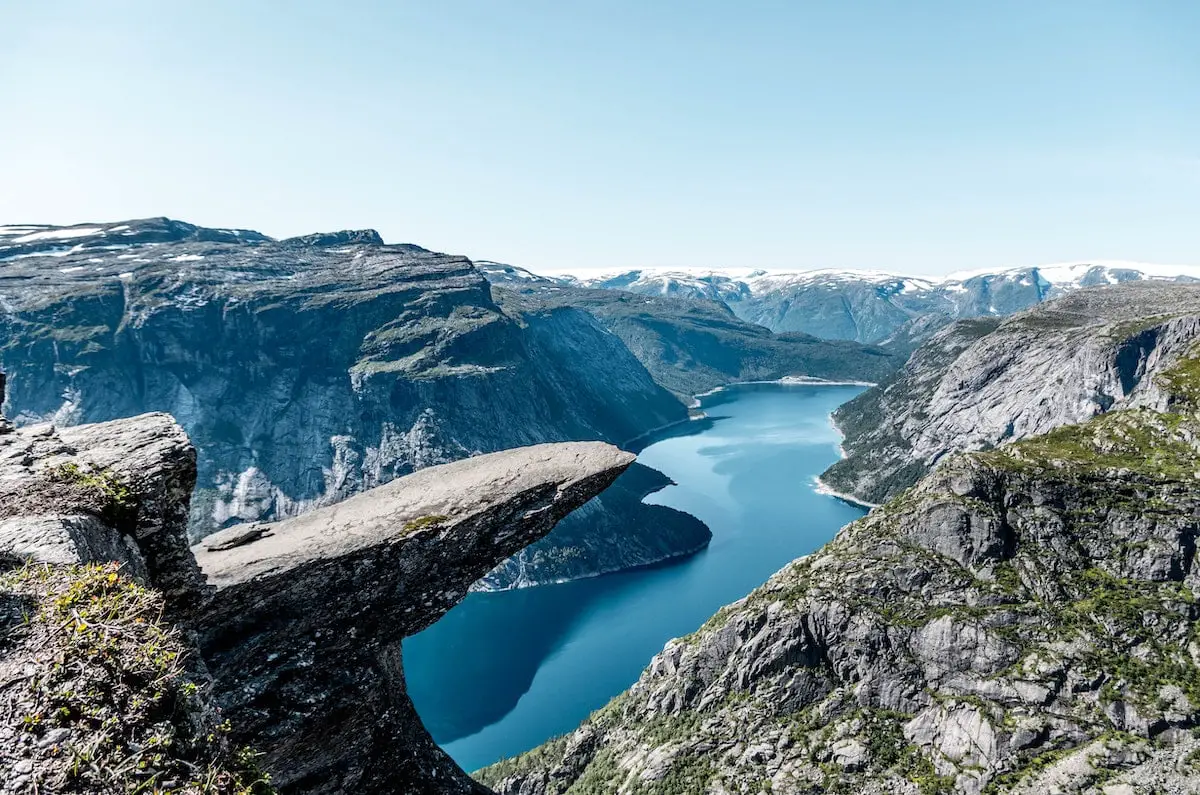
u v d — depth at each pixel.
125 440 20.73
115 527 17.91
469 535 25.81
